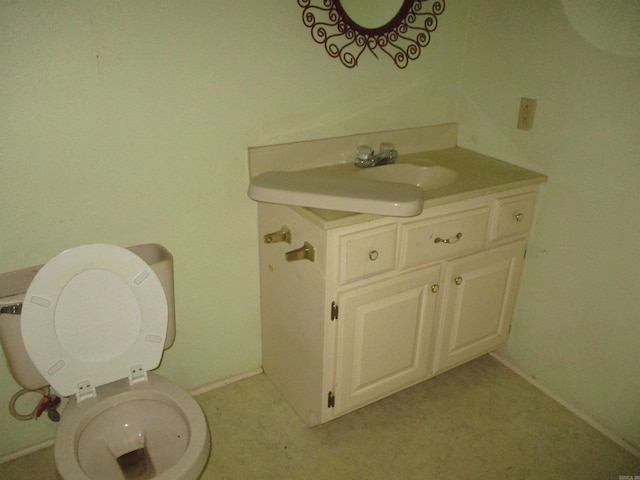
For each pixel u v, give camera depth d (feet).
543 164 5.35
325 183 4.46
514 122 5.54
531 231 5.70
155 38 4.11
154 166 4.55
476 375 6.28
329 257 4.20
